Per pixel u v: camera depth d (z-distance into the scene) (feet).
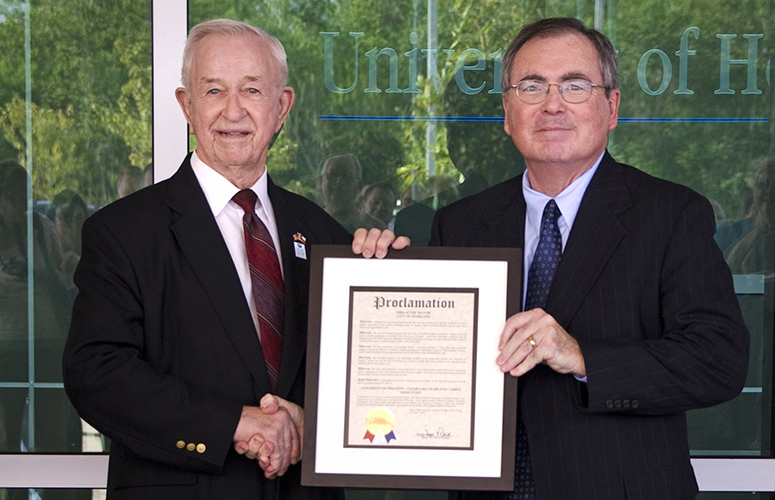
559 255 6.93
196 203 6.86
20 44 9.30
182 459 6.25
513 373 6.28
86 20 9.31
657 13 9.43
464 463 6.34
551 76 6.78
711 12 9.42
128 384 6.26
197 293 6.63
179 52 9.28
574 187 7.03
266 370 6.64
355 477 6.34
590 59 6.82
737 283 9.53
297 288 7.01
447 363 6.40
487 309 6.42
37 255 9.39
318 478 6.34
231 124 6.81
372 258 6.47
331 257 6.49
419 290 6.44
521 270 6.43
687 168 9.52
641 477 6.35
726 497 9.48
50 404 9.41
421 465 6.35
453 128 9.57
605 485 6.33
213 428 6.22
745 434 9.44
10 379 9.38
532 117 6.85
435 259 6.46
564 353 6.23
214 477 6.45
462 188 9.61
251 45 6.91
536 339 6.22
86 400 6.36
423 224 9.62
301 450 6.63
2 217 9.36
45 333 9.40
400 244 6.50
